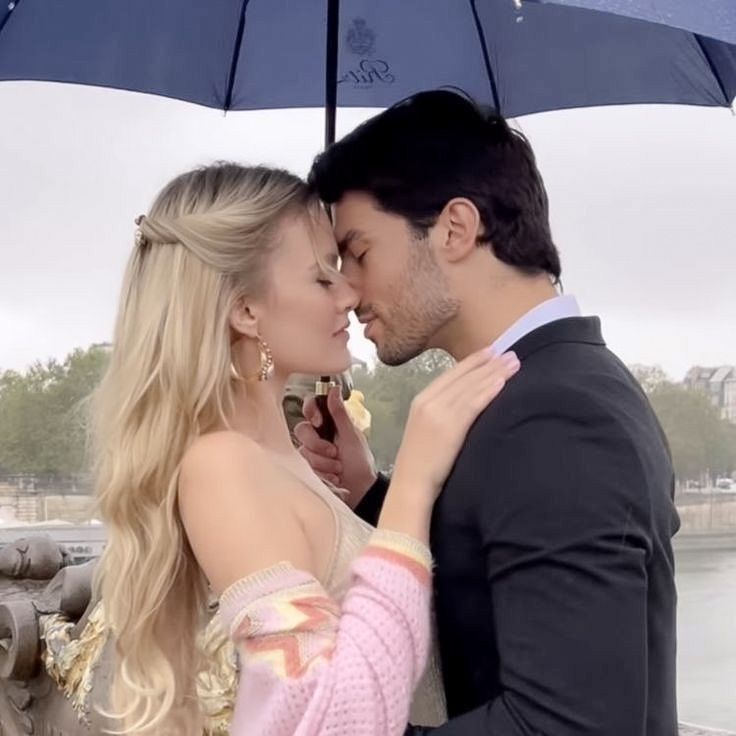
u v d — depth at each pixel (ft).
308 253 6.45
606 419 5.39
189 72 10.41
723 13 4.93
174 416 6.17
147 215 6.50
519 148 6.20
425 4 10.07
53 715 9.09
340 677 5.33
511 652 5.26
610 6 4.84
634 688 5.11
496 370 5.78
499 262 6.08
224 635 6.31
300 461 6.79
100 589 7.19
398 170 6.16
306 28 10.32
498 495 5.46
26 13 9.70
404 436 5.82
